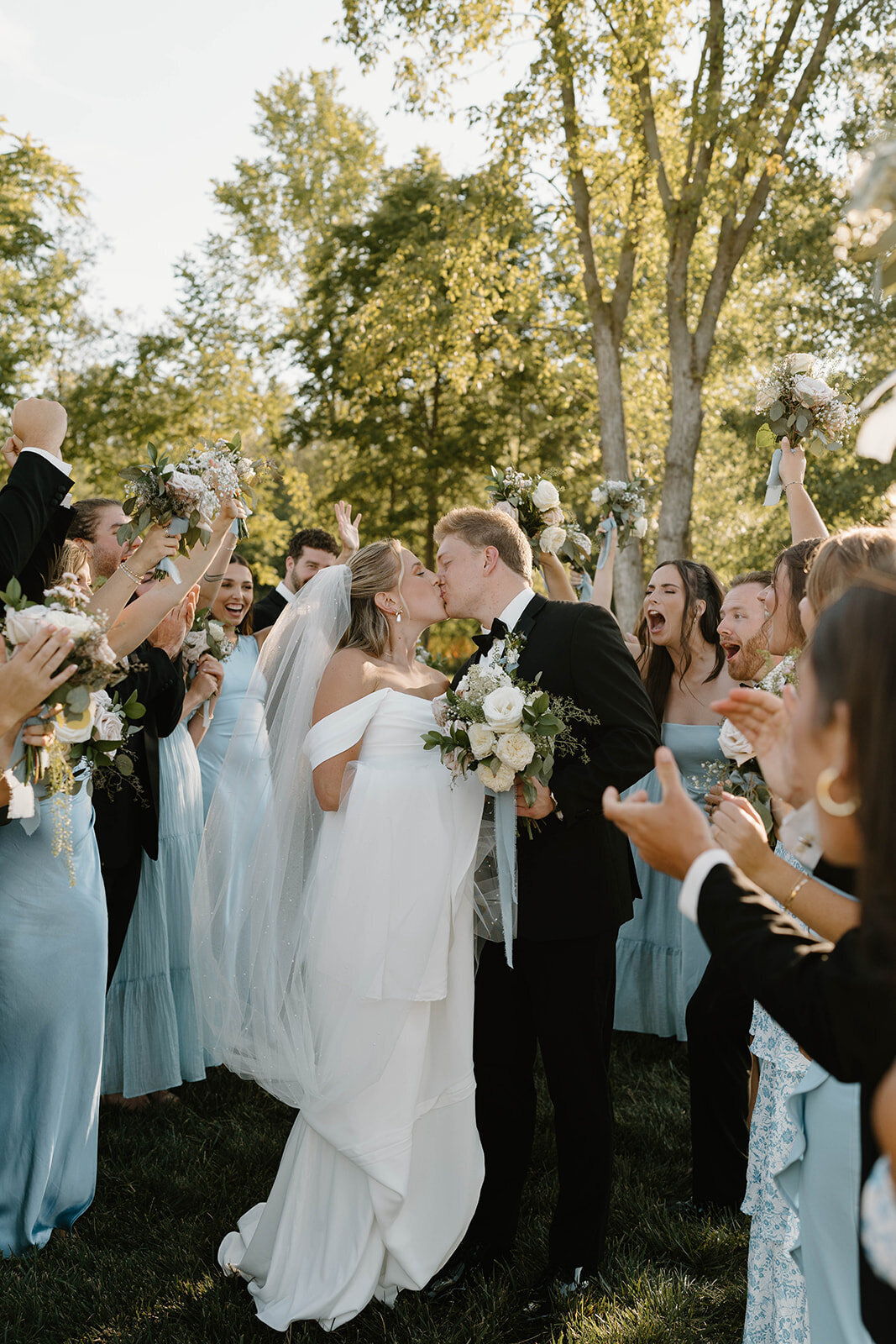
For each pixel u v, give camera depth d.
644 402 19.17
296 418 22.09
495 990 3.21
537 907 3.02
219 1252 3.16
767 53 12.95
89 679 2.61
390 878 2.87
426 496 21.38
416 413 21.39
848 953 1.33
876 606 1.25
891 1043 1.25
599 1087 3.04
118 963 4.18
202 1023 3.10
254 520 22.23
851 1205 1.71
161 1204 3.51
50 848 3.15
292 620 3.21
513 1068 3.20
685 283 14.27
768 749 1.79
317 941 2.89
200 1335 2.80
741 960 1.43
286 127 23.41
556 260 17.47
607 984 3.10
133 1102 4.27
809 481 18.77
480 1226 3.18
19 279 20.12
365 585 3.25
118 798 4.01
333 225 22.39
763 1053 2.46
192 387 21.50
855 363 17.62
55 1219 3.28
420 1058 2.91
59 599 2.65
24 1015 3.13
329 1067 2.82
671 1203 3.54
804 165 13.51
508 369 19.66
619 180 14.91
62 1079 3.21
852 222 1.20
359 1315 2.92
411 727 3.07
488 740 2.77
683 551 14.45
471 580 3.26
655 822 1.53
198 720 4.80
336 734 3.00
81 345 21.59
